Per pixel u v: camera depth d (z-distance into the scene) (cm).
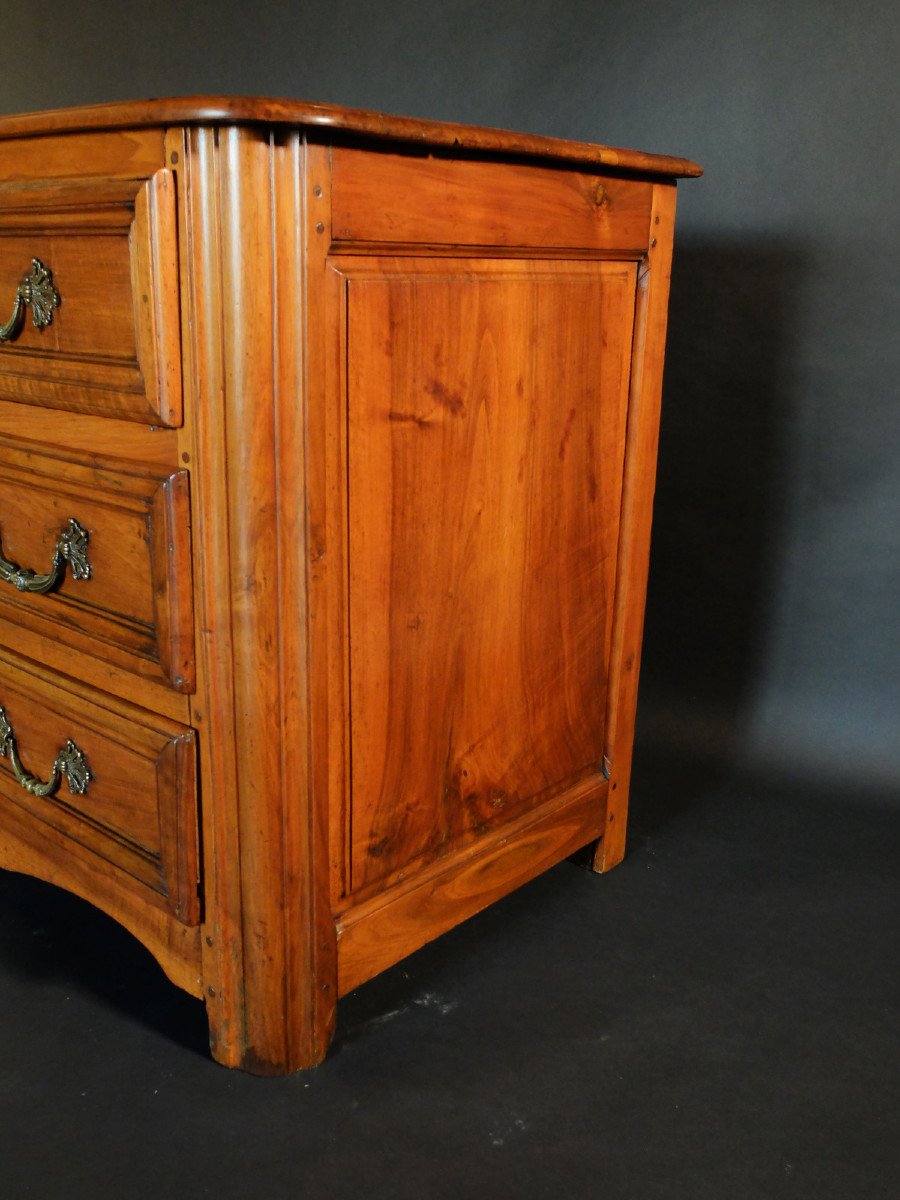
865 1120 124
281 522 109
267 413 106
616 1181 115
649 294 150
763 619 208
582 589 153
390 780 130
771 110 186
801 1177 116
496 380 130
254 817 117
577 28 195
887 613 200
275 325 104
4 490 132
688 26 187
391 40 210
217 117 96
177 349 106
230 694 114
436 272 119
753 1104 126
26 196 114
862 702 204
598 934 156
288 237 103
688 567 212
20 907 158
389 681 126
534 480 139
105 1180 113
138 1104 123
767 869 174
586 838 166
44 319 116
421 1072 129
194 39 231
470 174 119
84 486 119
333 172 105
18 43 255
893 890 169
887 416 192
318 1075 128
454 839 142
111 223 106
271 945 122
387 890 134
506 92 203
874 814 190
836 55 179
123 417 113
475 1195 113
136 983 143
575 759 161
